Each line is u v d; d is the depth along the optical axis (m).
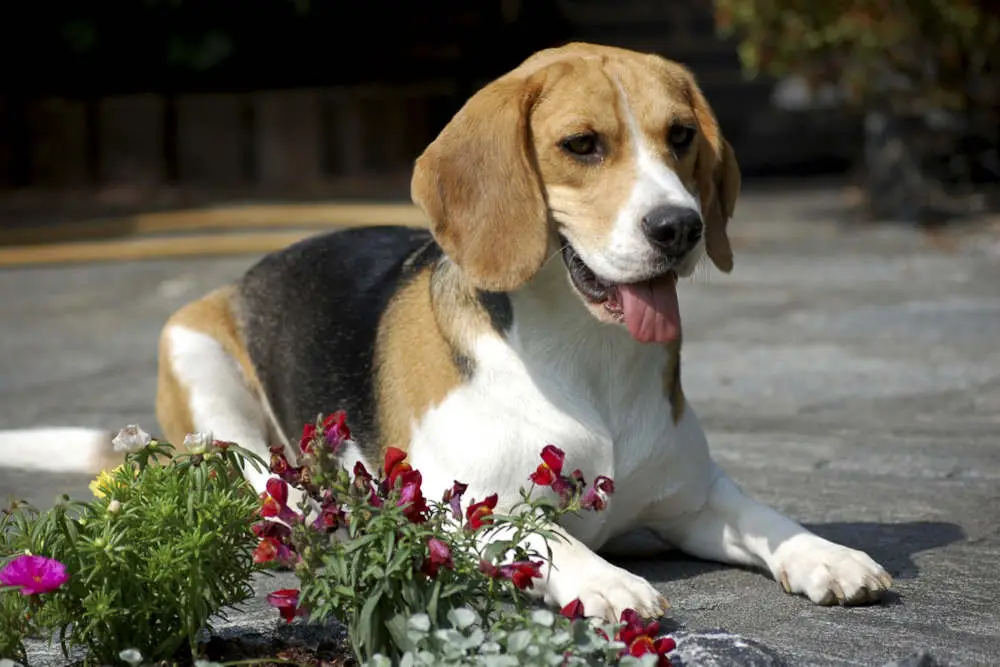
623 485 6.91
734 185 7.43
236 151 30.03
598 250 6.46
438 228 6.91
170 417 8.61
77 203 27.88
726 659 5.43
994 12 19.81
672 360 7.08
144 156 30.03
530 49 31.59
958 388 12.02
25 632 5.55
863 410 11.35
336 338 7.88
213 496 5.55
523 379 6.72
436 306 7.17
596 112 6.64
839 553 6.61
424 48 31.03
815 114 32.03
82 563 5.46
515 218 6.70
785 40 20.95
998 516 8.20
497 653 4.89
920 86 21.27
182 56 28.97
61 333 16.39
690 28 33.75
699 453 7.14
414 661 4.92
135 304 18.19
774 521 6.95
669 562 7.37
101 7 28.83
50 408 12.27
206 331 8.67
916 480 9.13
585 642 4.92
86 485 9.41
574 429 6.68
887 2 20.14
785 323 15.38
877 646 5.92
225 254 21.72
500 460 6.64
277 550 5.34
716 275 18.94
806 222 23.66
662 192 6.37
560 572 6.20
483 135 6.80
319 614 5.19
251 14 29.33
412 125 30.89
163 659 5.56
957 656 5.77
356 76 30.92
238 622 6.30
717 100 33.56
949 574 7.04
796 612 6.41
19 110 29.80
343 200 26.83
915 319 15.25
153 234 23.98
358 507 5.28
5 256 21.55
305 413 7.91
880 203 23.27
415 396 7.05
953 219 22.62
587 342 6.70
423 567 5.17
